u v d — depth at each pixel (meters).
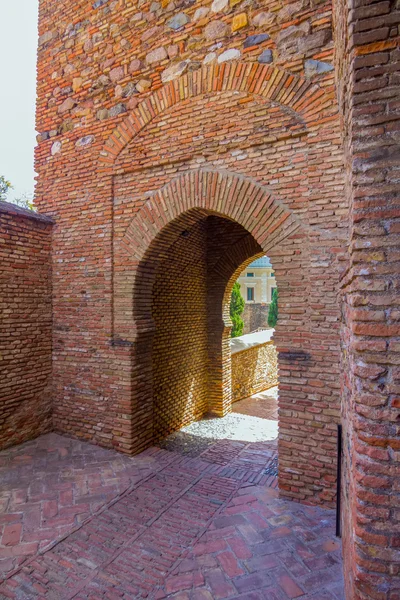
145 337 5.73
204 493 4.41
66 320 6.09
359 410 2.08
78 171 5.89
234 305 18.70
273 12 4.27
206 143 4.74
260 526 3.74
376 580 2.00
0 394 5.53
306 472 4.12
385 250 2.04
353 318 2.12
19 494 4.34
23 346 5.86
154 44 5.12
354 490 2.15
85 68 5.79
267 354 11.70
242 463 5.47
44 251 6.15
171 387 7.34
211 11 4.68
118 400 5.53
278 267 4.27
